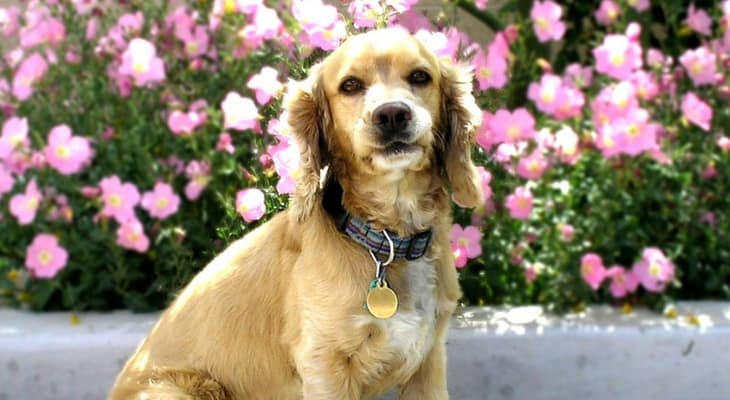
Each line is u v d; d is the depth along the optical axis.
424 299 1.55
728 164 2.00
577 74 2.00
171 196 1.86
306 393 1.53
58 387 1.81
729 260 1.98
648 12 2.27
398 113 1.46
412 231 1.54
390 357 1.54
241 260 1.61
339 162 1.55
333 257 1.53
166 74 2.03
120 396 1.60
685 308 1.91
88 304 1.92
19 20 2.12
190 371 1.59
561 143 1.88
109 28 2.09
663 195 1.97
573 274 1.90
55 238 1.86
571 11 2.35
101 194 1.90
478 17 2.29
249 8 1.85
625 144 1.83
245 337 1.59
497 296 1.94
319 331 1.52
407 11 1.89
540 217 1.93
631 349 1.82
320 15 1.74
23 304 1.94
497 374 1.82
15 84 1.95
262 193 1.74
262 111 1.90
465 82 1.57
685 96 1.98
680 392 1.83
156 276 1.95
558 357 1.82
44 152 1.88
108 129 2.00
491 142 1.84
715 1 2.20
